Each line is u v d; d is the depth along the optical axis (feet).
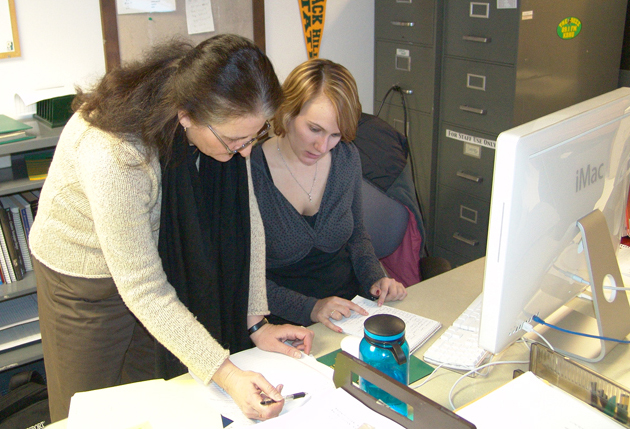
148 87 3.22
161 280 3.40
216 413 3.22
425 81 8.35
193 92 2.94
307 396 3.26
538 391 2.94
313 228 5.10
